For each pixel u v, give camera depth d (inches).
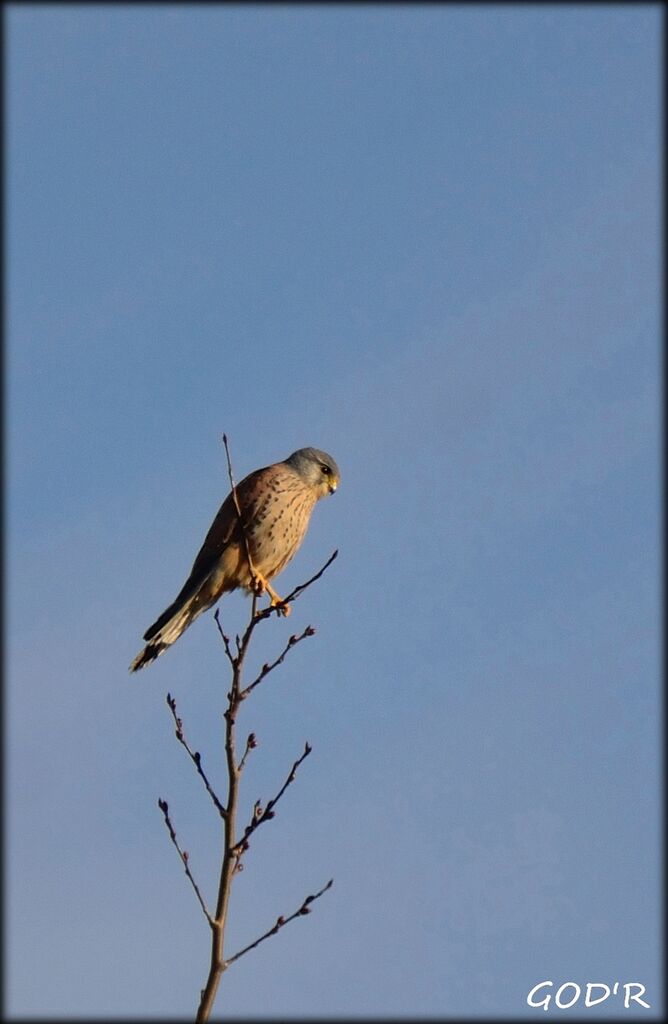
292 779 300.2
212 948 281.3
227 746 300.0
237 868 298.4
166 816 301.4
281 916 291.0
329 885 299.0
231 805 294.4
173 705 312.5
